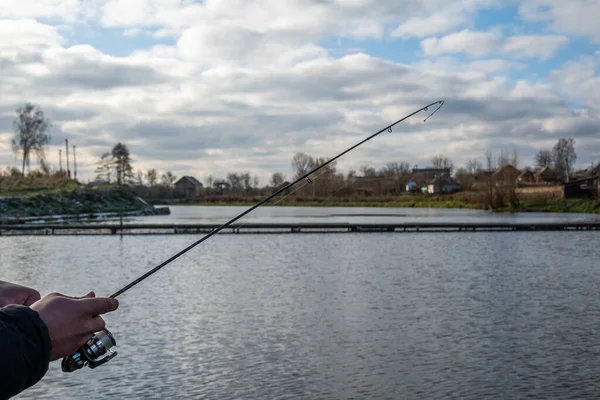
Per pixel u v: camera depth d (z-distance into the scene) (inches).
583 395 437.7
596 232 1974.7
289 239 1801.2
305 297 808.9
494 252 1401.3
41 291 887.1
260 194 6013.8
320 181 1792.6
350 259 1273.4
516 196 3769.7
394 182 5664.4
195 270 1106.7
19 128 3841.0
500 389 449.4
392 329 623.8
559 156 6427.2
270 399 434.0
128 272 1096.8
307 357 526.6
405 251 1438.2
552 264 1170.6
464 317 679.1
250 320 668.7
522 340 578.9
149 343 573.9
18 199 2859.3
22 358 45.7
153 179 6766.7
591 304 753.0
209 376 480.7
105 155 5236.2
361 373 486.0
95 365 60.5
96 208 3331.7
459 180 5787.4
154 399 434.9
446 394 440.8
